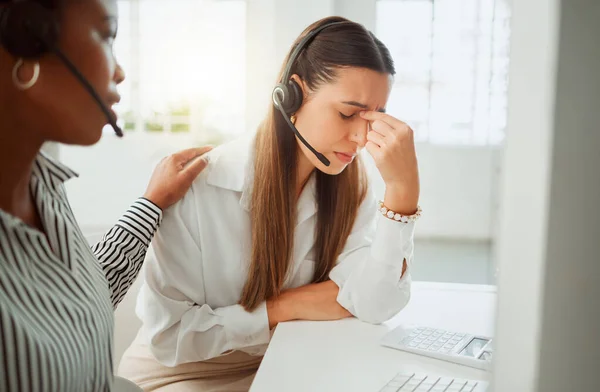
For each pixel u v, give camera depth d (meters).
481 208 3.32
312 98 0.95
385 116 0.95
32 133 0.53
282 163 1.00
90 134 0.55
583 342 0.31
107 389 0.62
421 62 3.05
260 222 0.99
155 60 2.65
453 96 3.11
